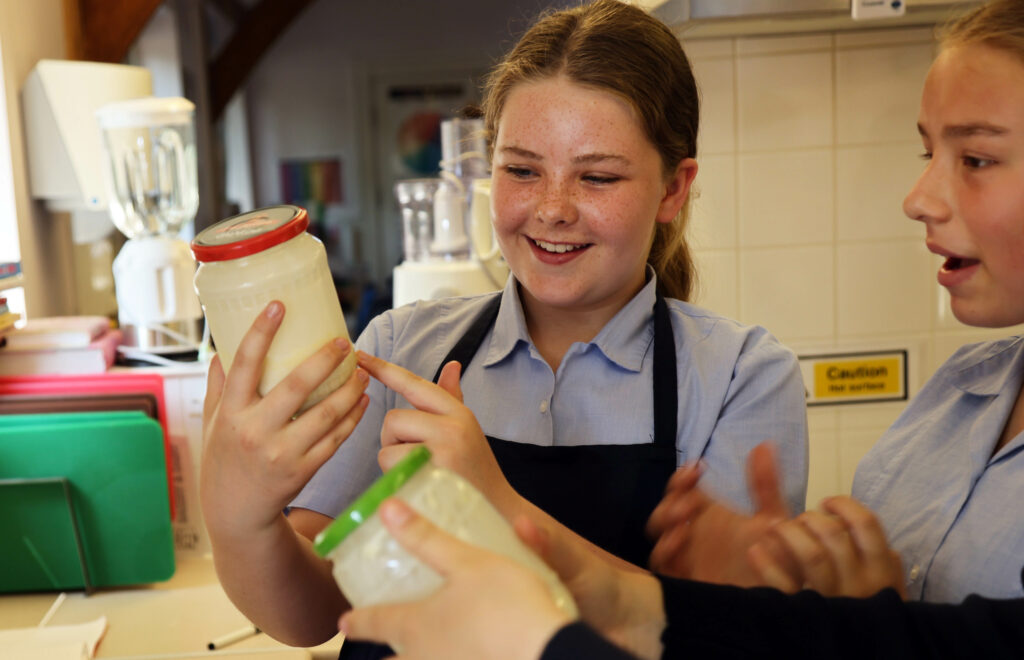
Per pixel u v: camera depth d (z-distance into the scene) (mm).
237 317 773
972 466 912
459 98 7250
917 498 980
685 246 1288
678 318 1163
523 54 1034
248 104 7227
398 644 527
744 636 707
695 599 723
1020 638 682
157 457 1583
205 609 1528
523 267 1035
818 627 707
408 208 2223
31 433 1556
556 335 1145
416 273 2012
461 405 824
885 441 1085
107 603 1562
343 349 770
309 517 1087
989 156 786
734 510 967
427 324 1221
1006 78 765
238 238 774
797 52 2014
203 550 1762
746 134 2045
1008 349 979
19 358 1762
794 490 1088
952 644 693
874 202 2072
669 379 1098
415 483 564
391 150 7324
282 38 7164
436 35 7188
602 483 1060
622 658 472
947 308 2107
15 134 2217
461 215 2121
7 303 1817
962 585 859
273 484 787
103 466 1574
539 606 493
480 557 517
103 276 2920
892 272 2098
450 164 2107
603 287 1025
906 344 2117
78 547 1569
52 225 2453
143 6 2789
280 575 892
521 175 1024
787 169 2057
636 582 734
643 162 1001
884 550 831
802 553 820
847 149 2053
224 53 5770
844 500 854
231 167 7164
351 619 540
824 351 2117
